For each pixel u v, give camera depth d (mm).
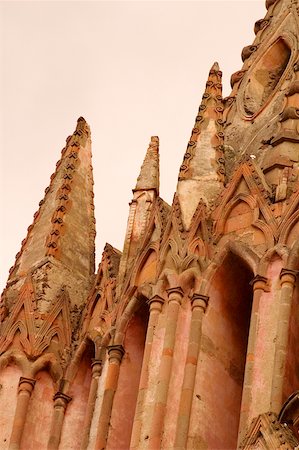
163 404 67000
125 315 71938
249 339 66812
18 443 72750
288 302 67062
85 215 79750
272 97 76688
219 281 69875
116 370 71125
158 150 78000
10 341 74938
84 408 73562
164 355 68062
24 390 73750
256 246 69438
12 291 76875
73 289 76812
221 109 75812
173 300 69312
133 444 66750
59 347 74938
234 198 71188
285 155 71625
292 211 69312
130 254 74312
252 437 62719
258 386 65625
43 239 78500
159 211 72875
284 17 79812
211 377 68125
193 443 66500
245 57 80438
